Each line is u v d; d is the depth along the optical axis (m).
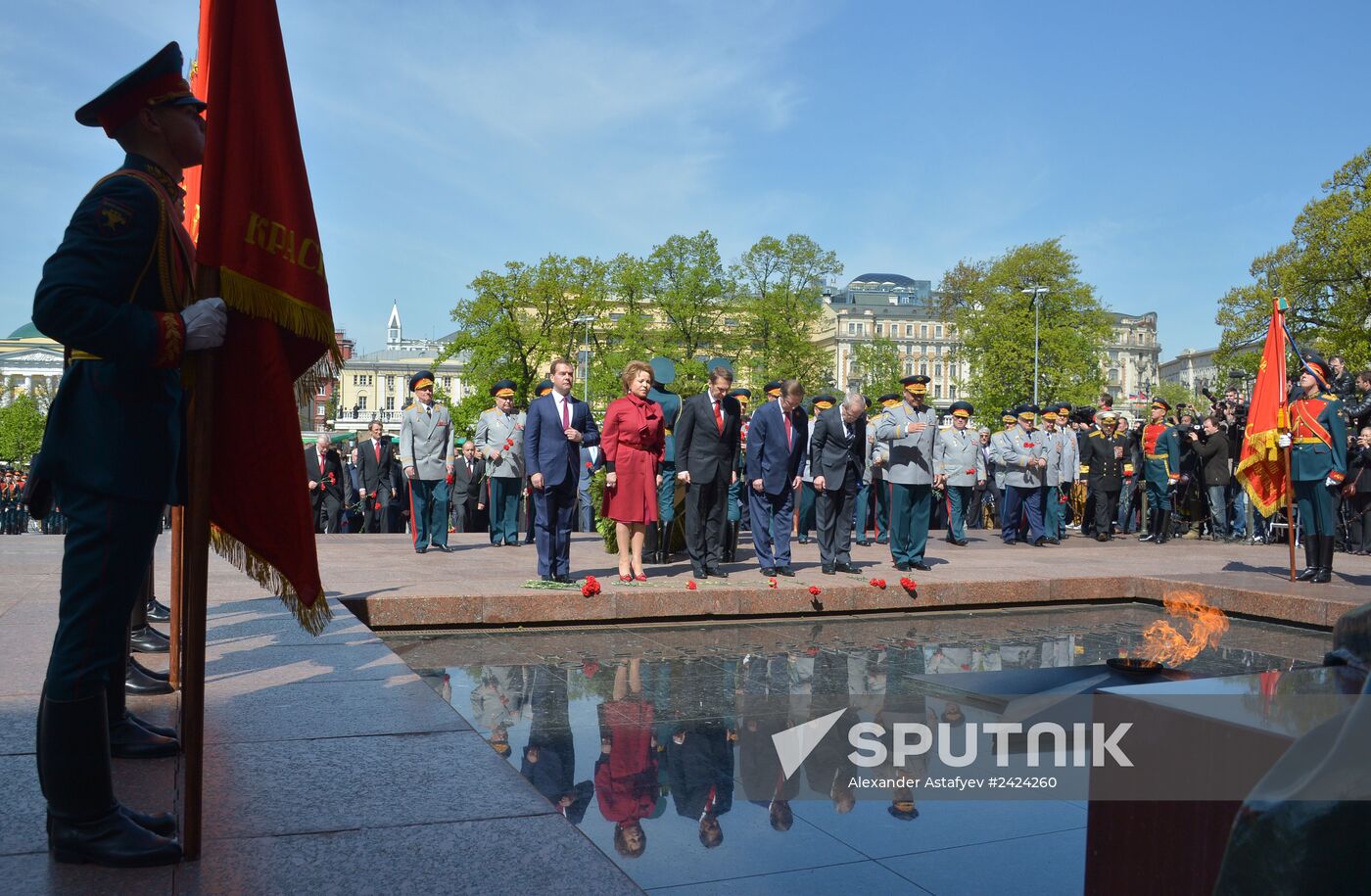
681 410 9.91
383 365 119.44
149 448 2.65
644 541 11.68
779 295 57.94
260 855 2.62
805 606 8.98
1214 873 1.72
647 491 9.30
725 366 9.67
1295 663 7.04
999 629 8.46
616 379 56.28
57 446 2.62
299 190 2.73
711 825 3.62
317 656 5.21
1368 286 39.22
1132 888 1.90
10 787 3.09
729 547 12.05
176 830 2.77
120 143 2.84
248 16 2.66
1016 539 16.98
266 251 2.65
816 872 3.20
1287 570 11.59
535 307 60.34
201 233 2.57
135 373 2.64
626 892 2.43
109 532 2.59
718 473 9.80
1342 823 1.35
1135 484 19.56
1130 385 128.25
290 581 2.74
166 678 4.53
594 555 12.47
